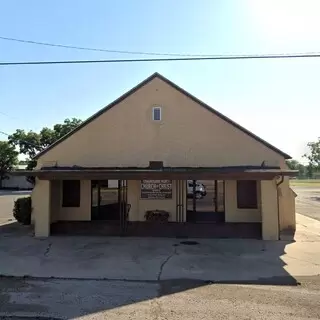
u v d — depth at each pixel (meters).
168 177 14.42
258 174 14.13
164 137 15.79
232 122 15.65
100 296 7.72
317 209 27.48
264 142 15.48
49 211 15.52
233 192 16.05
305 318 6.34
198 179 14.38
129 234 15.63
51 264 10.68
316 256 11.67
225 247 13.12
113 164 15.80
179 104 15.88
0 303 7.27
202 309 6.84
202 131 15.72
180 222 15.83
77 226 16.05
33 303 7.25
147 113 15.91
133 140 15.84
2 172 52.69
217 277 9.30
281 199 16.12
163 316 6.48
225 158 15.56
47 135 52.88
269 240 14.47
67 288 8.35
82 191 16.53
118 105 16.02
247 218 15.91
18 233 16.36
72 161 15.91
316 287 8.42
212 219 16.05
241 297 7.62
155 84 16.03
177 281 8.95
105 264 10.66
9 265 10.55
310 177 108.44
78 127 15.99
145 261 11.02
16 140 52.50
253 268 10.19
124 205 16.11
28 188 52.94
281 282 8.85
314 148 61.09
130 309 6.87
